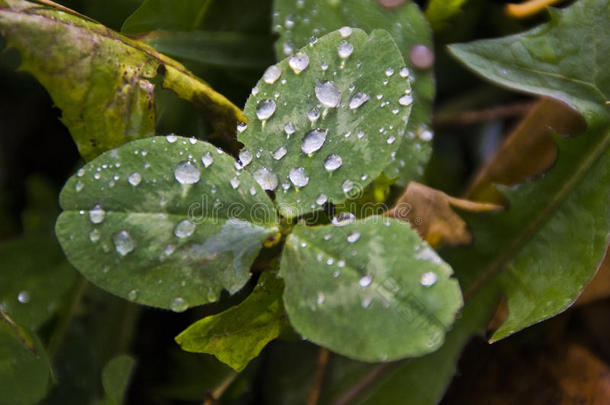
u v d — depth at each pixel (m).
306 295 0.13
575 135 0.15
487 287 0.15
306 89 0.14
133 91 0.15
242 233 0.14
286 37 0.15
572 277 0.14
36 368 0.15
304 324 0.13
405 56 0.15
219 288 0.14
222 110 0.15
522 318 0.14
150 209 0.14
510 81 0.15
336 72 0.14
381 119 0.14
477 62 0.15
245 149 0.14
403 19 0.15
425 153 0.15
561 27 0.15
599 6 0.15
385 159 0.14
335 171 0.14
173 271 0.14
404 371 0.15
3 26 0.14
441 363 0.15
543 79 0.15
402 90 0.14
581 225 0.15
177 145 0.14
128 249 0.14
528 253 0.15
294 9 0.15
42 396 0.15
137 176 0.14
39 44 0.14
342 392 0.15
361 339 0.13
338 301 0.13
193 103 0.15
